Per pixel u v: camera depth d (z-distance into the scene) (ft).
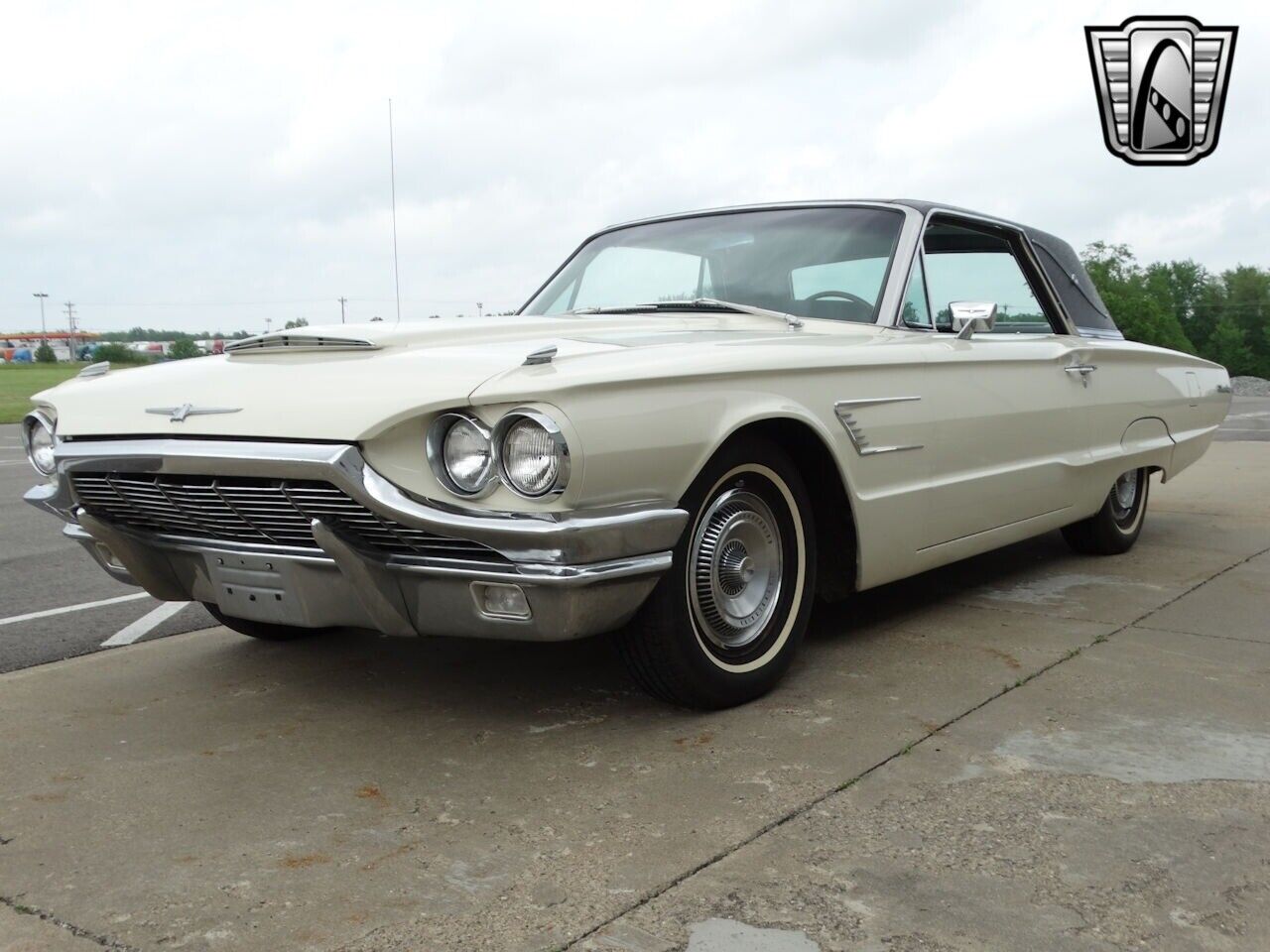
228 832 7.89
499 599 8.57
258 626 12.61
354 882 7.11
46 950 6.37
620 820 7.88
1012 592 14.83
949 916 6.48
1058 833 7.52
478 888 6.97
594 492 8.39
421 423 8.38
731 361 9.64
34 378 147.64
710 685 9.82
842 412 10.82
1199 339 368.27
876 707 10.16
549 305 14.30
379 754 9.34
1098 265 318.65
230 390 9.38
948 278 13.58
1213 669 11.18
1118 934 6.27
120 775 9.02
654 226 14.75
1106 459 15.56
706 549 9.77
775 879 6.96
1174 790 8.20
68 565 19.43
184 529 10.00
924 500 11.96
